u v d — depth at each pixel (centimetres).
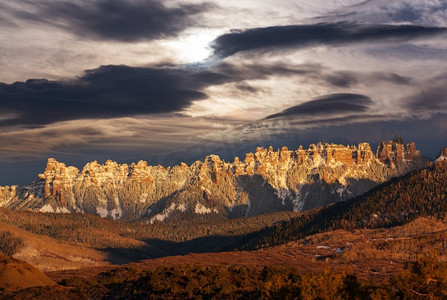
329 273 7988
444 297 7319
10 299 12375
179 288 13588
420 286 7494
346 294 7750
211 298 12644
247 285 13875
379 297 7488
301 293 7719
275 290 8450
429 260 7556
